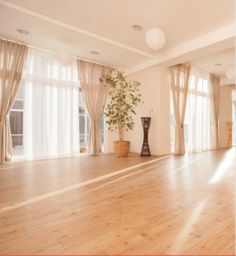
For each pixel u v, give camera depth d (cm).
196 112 743
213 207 228
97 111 634
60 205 235
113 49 524
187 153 681
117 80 650
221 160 541
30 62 521
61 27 411
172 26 414
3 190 289
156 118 625
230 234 171
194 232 174
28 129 520
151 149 640
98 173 391
